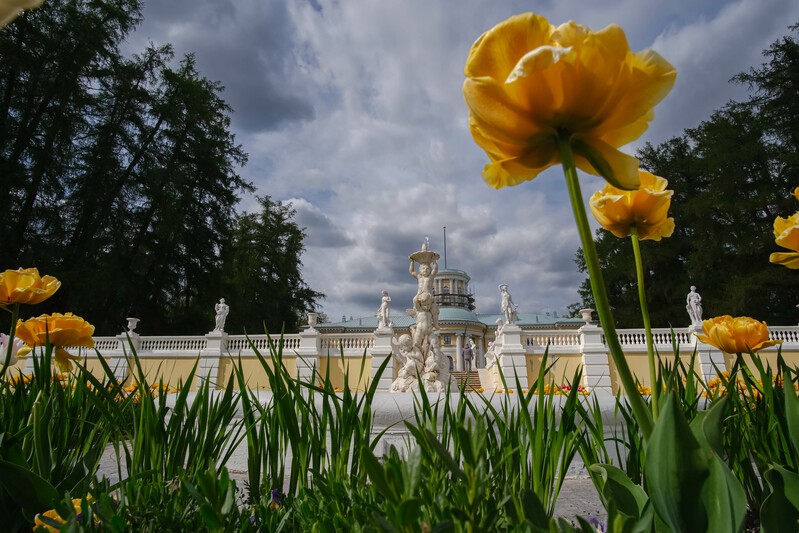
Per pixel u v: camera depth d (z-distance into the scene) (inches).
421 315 591.8
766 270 1085.8
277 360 77.2
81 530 37.2
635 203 53.8
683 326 1263.5
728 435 76.2
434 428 59.6
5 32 920.9
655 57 35.7
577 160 41.0
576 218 36.5
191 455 75.5
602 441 70.7
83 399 91.7
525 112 35.8
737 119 1272.1
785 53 1210.0
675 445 34.7
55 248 978.7
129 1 1108.5
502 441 69.2
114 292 1058.7
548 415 69.1
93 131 1126.4
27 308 953.5
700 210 1214.3
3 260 902.4
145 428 72.8
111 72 1107.9
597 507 113.0
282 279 1657.2
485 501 39.7
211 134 1370.6
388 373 781.9
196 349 848.3
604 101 35.1
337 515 42.4
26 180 960.3
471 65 38.2
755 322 70.9
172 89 1286.9
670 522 34.8
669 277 1331.2
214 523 35.8
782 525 40.4
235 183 1402.6
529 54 33.6
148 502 47.9
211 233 1332.4
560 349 813.2
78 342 90.7
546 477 66.1
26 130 972.6
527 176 45.0
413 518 25.5
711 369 726.5
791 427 51.1
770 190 1154.0
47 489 49.4
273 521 51.4
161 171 1162.6
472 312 2293.3
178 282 1245.7
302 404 75.9
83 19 1031.6
